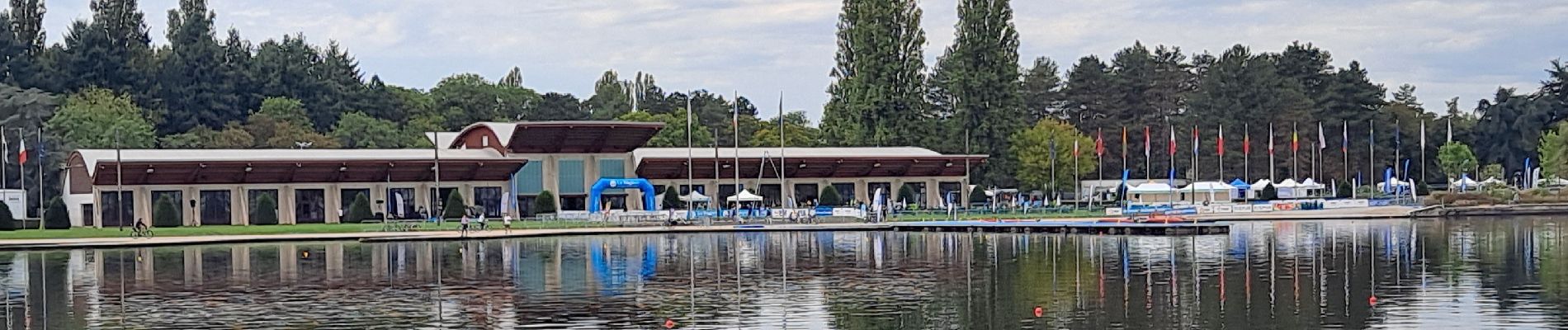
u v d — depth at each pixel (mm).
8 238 101875
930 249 89125
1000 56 176250
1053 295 61781
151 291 64938
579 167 139875
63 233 107812
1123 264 76312
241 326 53812
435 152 121250
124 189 122812
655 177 142125
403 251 89688
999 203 158750
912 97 172125
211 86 193250
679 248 91750
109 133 159500
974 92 175875
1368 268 73000
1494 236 102062
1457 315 53906
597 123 137500
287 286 66625
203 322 55000
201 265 78625
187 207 125188
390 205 131750
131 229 115438
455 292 63938
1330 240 97250
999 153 177500
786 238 103812
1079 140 185500
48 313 58219
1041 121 196875
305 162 126562
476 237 102562
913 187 152125
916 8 172625
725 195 145500
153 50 197625
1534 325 51250
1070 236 104312
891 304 59188
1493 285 63625
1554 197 154000
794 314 56094
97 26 190250
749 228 113312
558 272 72875
